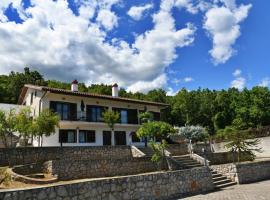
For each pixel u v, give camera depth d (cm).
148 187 1170
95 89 6188
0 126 2062
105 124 3228
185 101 6938
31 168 1722
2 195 736
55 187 849
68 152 2175
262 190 1481
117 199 1021
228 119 6341
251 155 2459
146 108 3728
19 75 5928
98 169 1884
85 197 920
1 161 1872
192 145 2997
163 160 2241
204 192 1474
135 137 3528
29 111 2291
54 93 2938
